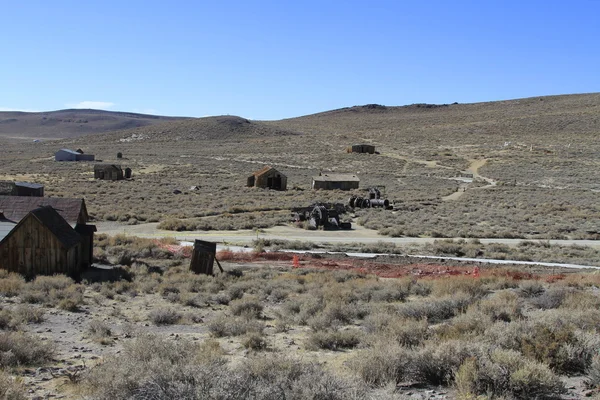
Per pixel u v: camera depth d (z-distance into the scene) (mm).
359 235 49719
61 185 89812
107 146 198750
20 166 126688
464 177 113688
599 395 8617
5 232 27922
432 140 175125
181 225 50656
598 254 40969
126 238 40875
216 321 16109
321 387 8094
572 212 68062
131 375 8828
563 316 14180
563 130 176250
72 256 28609
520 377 8844
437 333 13016
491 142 163125
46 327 16625
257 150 168000
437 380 9898
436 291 22812
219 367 9039
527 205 74688
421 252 40938
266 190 89688
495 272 30922
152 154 163250
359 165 134250
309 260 35969
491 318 15156
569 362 10461
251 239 44938
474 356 9641
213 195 82250
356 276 29281
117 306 20953
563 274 30641
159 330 16578
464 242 44562
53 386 10133
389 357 10219
